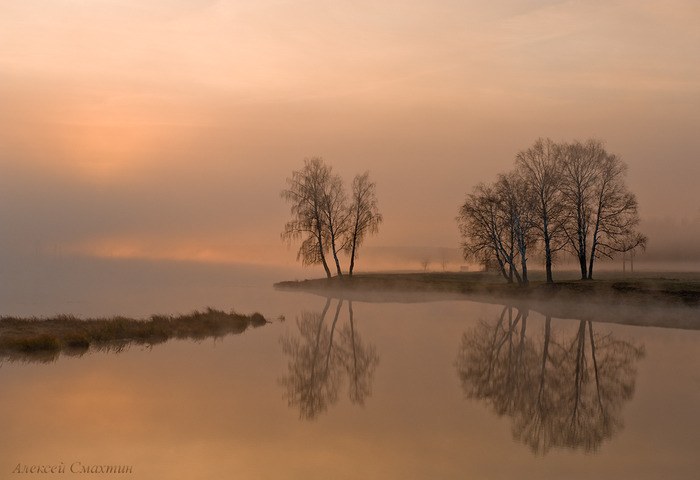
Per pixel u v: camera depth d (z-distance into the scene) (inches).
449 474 507.8
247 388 820.6
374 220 3255.4
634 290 1979.6
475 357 1111.0
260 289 3457.2
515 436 617.3
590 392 829.8
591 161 2386.8
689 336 1376.7
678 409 735.1
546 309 2006.6
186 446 572.4
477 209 2532.0
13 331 1190.3
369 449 569.3
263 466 522.6
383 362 1049.5
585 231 2405.3
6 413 669.3
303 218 3169.3
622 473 514.9
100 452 553.0
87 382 828.6
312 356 1098.7
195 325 1423.5
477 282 3036.4
